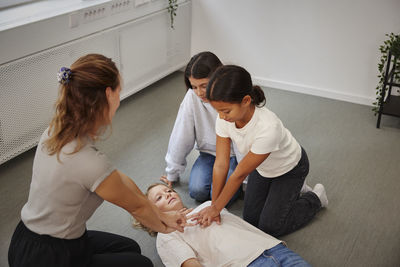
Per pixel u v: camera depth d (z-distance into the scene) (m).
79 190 1.14
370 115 3.08
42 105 2.50
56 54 2.49
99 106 1.11
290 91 3.49
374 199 2.16
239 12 3.45
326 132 2.83
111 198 1.17
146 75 3.35
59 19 2.45
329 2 3.08
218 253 1.58
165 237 1.65
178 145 2.08
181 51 3.70
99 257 1.36
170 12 3.37
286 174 1.76
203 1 3.56
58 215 1.17
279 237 1.90
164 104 3.22
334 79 3.31
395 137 2.77
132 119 2.98
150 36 3.25
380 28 2.98
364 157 2.54
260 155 1.50
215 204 1.64
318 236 1.91
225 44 3.64
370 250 1.83
